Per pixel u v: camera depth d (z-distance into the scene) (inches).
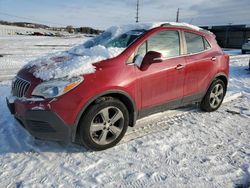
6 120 174.4
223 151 140.8
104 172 118.6
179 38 173.2
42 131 125.4
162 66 157.3
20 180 110.8
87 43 183.9
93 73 130.4
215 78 200.1
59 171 118.5
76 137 140.3
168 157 133.1
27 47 861.2
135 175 116.7
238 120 189.3
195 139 154.9
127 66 141.7
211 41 199.2
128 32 167.3
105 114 134.8
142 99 150.0
